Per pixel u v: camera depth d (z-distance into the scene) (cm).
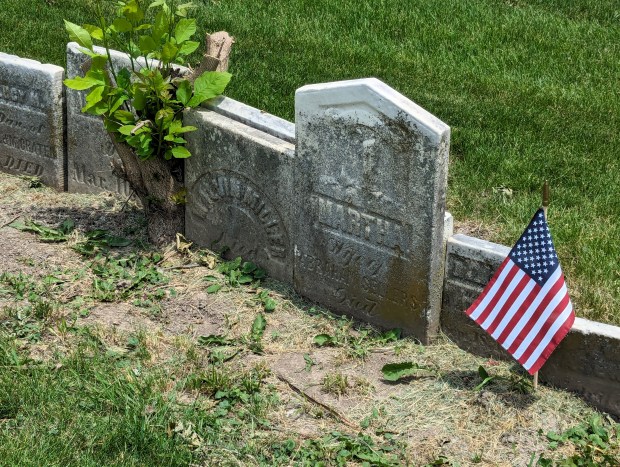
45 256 554
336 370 500
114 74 547
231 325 519
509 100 670
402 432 475
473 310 488
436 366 500
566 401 485
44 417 473
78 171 601
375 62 709
